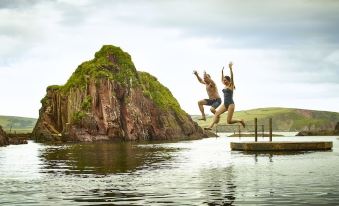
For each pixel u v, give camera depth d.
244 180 22.34
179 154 48.78
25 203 16.30
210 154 47.19
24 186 21.00
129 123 141.25
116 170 28.83
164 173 26.44
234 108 19.66
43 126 155.50
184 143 95.62
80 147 76.69
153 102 156.62
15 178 24.55
